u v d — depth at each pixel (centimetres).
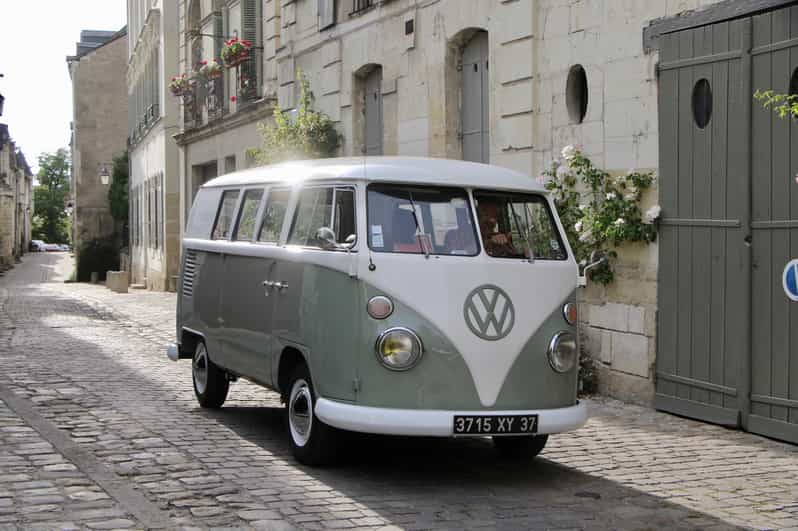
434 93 1457
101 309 2552
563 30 1181
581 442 876
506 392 712
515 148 1270
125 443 838
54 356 1457
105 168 4941
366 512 639
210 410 1015
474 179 763
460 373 701
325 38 1809
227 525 602
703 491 710
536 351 725
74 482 700
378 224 722
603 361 1117
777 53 884
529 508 659
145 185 4069
